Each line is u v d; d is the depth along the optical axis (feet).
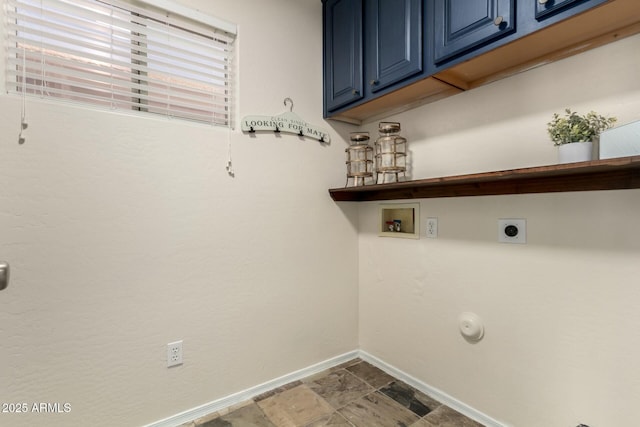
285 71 6.03
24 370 3.92
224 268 5.35
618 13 3.18
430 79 4.69
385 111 6.32
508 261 4.59
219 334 5.32
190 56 5.18
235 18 5.43
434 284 5.61
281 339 6.01
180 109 5.10
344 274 6.92
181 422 4.96
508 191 4.53
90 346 4.29
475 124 5.03
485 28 3.85
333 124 6.75
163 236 4.80
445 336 5.43
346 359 6.95
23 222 3.88
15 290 3.84
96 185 4.30
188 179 5.00
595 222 3.79
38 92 4.14
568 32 3.54
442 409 5.26
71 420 4.19
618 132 3.19
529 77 4.39
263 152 5.75
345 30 5.99
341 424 4.90
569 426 4.05
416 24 4.66
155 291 4.75
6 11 3.84
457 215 5.24
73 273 4.17
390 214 6.55
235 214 5.46
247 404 5.41
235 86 5.51
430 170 5.69
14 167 3.82
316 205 6.48
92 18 4.37
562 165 3.35
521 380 4.49
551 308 4.18
